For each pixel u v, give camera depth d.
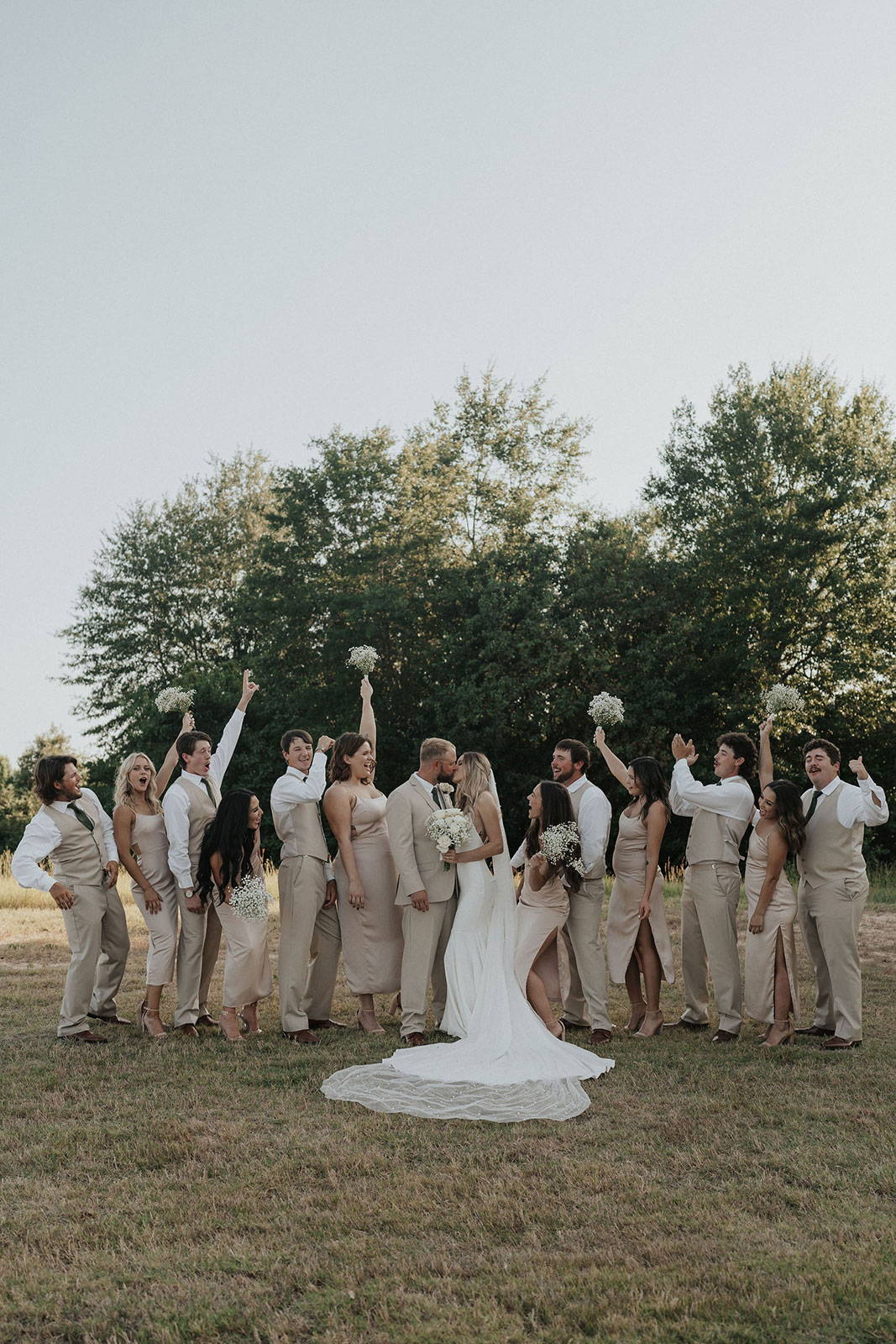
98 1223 4.20
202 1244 4.03
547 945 7.49
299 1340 3.36
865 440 32.28
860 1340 3.33
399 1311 3.51
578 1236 4.09
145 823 7.48
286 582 34.84
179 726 38.22
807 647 31.38
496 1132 5.30
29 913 14.70
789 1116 5.52
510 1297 3.60
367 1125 5.37
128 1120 5.48
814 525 30.53
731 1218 4.24
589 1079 6.23
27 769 68.62
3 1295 3.63
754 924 7.19
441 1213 4.29
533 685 29.33
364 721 8.63
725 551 31.45
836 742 30.97
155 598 46.34
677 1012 8.46
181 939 7.50
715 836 7.39
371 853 7.63
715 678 31.11
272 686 34.44
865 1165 4.82
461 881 7.25
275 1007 8.58
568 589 31.70
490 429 38.34
